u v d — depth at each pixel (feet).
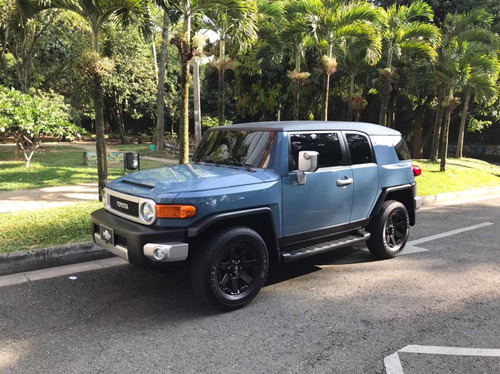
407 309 13.38
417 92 60.44
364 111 83.35
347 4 40.98
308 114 75.56
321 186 14.99
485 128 97.25
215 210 12.32
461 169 51.93
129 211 13.12
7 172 38.86
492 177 50.55
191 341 11.12
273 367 9.93
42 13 61.52
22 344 10.84
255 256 13.26
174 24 28.09
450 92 49.85
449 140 105.40
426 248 20.61
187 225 12.02
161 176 13.85
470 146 102.63
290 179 14.01
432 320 12.61
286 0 43.62
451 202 35.12
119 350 10.61
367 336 11.54
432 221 27.12
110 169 44.34
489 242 21.91
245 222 13.61
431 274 16.79
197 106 39.88
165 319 12.40
